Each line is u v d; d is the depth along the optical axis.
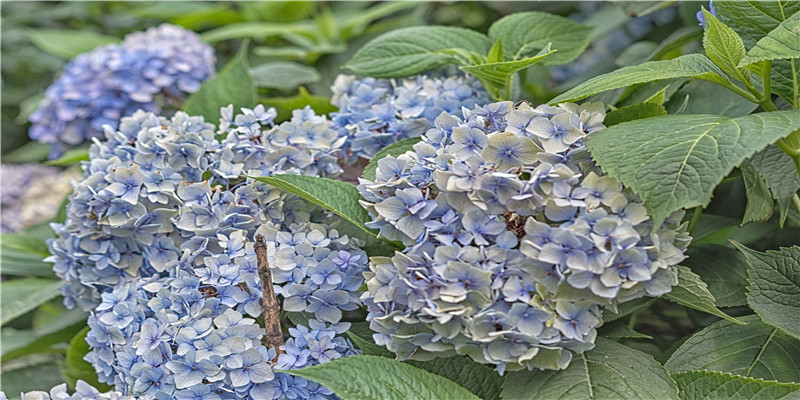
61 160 1.62
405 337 1.27
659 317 1.53
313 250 1.34
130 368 1.34
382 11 1.88
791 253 1.34
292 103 1.59
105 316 1.36
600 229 1.25
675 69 1.33
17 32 2.64
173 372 1.31
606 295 1.25
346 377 1.25
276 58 2.11
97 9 2.56
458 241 1.27
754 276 1.34
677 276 1.28
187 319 1.32
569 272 1.25
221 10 2.12
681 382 1.29
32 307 1.60
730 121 1.27
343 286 1.34
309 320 1.33
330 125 1.46
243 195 1.38
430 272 1.26
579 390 1.27
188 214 1.37
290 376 1.31
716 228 1.49
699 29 1.51
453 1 2.03
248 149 1.40
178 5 2.28
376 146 1.44
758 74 1.32
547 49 1.41
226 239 1.35
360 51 1.54
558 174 1.26
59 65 2.66
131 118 1.45
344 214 1.32
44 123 1.74
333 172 1.43
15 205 2.11
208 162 1.40
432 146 1.31
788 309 1.32
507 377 1.30
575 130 1.28
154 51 1.71
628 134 1.28
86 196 1.40
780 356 1.33
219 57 2.19
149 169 1.39
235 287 1.33
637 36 2.06
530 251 1.25
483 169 1.27
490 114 1.32
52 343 1.63
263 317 1.36
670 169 1.25
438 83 1.49
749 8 1.35
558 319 1.26
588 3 2.06
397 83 1.54
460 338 1.26
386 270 1.28
